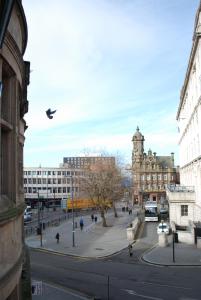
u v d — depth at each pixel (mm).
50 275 29312
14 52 9844
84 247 42688
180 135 84312
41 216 86500
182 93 68938
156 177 127812
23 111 15680
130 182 96812
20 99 12938
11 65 9797
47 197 132625
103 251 39938
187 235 44531
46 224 67562
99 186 63875
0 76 8961
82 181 71188
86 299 22797
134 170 127750
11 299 10000
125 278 28250
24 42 11250
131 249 38500
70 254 38500
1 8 7852
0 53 8820
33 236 52344
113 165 69250
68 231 57781
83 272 30391
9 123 10227
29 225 68062
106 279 27891
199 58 46906
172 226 50062
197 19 45250
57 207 123688
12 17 9484
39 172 133250
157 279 27828
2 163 10281
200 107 47562
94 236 51875
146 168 127938
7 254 8961
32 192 132250
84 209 97750
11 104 10344
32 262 34656
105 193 63844
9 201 9883
